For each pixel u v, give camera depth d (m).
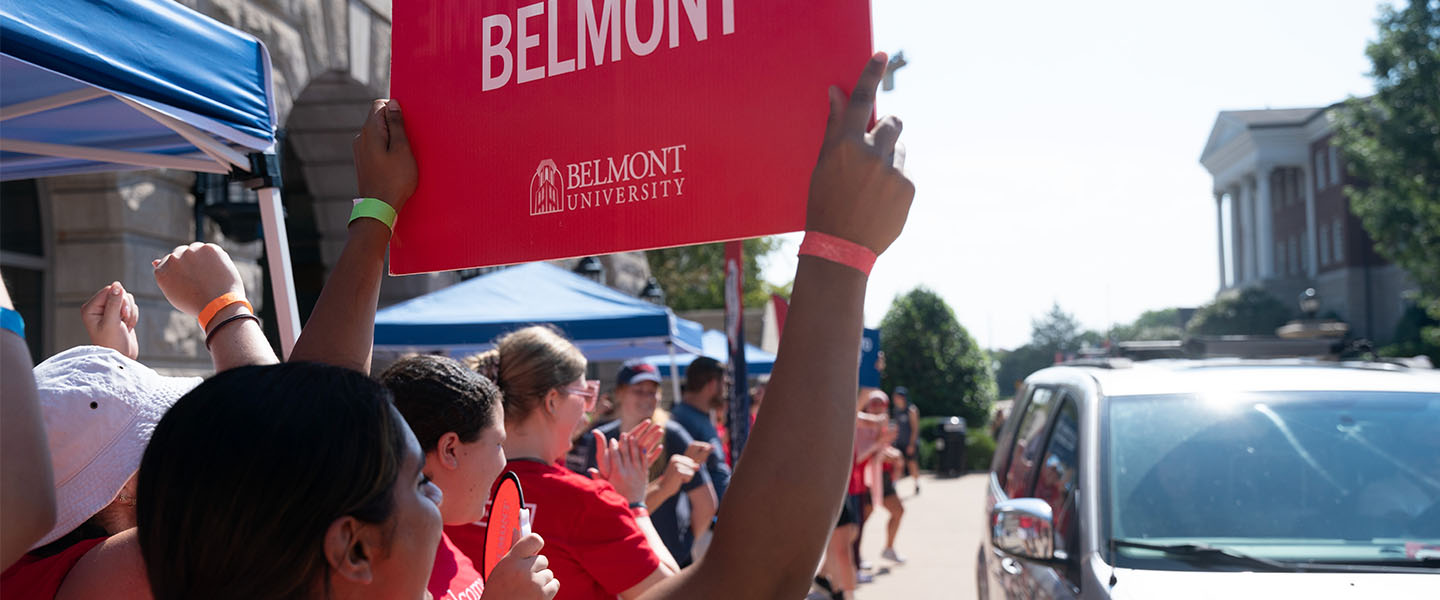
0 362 0.91
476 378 1.97
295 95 7.29
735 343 5.89
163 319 6.14
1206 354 7.25
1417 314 43.09
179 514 0.91
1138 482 3.50
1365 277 58.56
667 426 5.39
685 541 5.11
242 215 6.53
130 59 1.95
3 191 5.73
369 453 0.93
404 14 1.58
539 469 2.32
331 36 7.88
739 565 1.11
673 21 1.37
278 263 2.47
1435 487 3.37
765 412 1.13
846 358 1.14
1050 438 4.41
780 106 1.29
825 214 1.16
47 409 1.27
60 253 5.86
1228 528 3.33
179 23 2.11
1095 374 4.27
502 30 1.50
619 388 5.60
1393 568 3.10
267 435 0.90
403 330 6.50
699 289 35.50
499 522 1.48
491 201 1.49
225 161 2.39
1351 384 3.84
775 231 1.29
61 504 1.27
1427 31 26.67
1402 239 28.09
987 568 4.88
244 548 0.89
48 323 5.86
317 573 0.92
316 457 0.90
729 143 1.33
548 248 1.45
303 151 9.38
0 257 5.60
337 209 9.57
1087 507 3.47
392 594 0.96
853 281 1.15
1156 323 110.38
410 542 0.97
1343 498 3.36
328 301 1.46
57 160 2.52
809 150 1.27
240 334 1.52
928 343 30.00
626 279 17.84
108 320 1.75
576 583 2.23
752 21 1.32
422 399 1.90
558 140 1.45
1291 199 67.62
